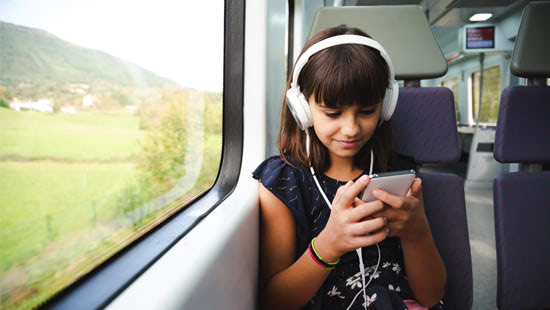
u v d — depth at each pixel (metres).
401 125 1.17
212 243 0.56
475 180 5.07
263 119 1.15
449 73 8.08
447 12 4.35
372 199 0.66
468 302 1.11
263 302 0.86
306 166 0.87
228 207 0.78
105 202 0.52
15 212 0.36
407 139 1.17
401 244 0.79
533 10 1.17
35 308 0.37
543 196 1.19
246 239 0.76
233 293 0.65
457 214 1.13
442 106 1.17
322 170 0.86
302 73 0.70
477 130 5.06
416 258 0.75
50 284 0.40
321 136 0.70
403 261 0.85
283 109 0.90
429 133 1.17
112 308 0.36
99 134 0.51
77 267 0.44
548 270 1.18
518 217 1.19
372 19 1.19
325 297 0.80
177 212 0.73
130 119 0.59
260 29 1.15
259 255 0.97
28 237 0.38
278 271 0.84
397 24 1.18
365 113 0.67
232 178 1.08
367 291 0.77
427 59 1.18
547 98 1.18
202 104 0.96
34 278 0.38
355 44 0.66
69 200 0.44
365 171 0.89
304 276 0.71
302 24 2.43
